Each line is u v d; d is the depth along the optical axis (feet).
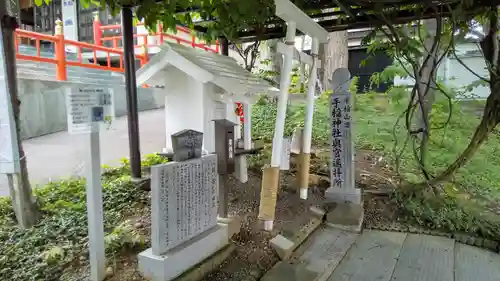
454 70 30.96
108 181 15.83
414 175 18.11
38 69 29.48
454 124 23.17
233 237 11.79
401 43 15.87
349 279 10.55
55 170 18.60
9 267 9.13
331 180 15.79
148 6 12.50
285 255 11.23
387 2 14.15
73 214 12.12
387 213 15.37
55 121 31.32
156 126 32.42
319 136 27.12
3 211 12.56
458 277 10.79
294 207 15.06
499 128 25.29
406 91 26.25
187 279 9.11
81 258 9.64
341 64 36.60
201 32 19.74
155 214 8.68
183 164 9.35
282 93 12.31
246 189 16.72
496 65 14.78
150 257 8.71
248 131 16.67
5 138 8.87
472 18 15.51
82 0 14.03
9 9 10.86
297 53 13.39
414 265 11.43
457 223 14.01
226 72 14.12
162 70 13.91
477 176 18.56
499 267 11.48
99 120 8.32
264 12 11.59
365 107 30.09
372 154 23.61
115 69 29.45
